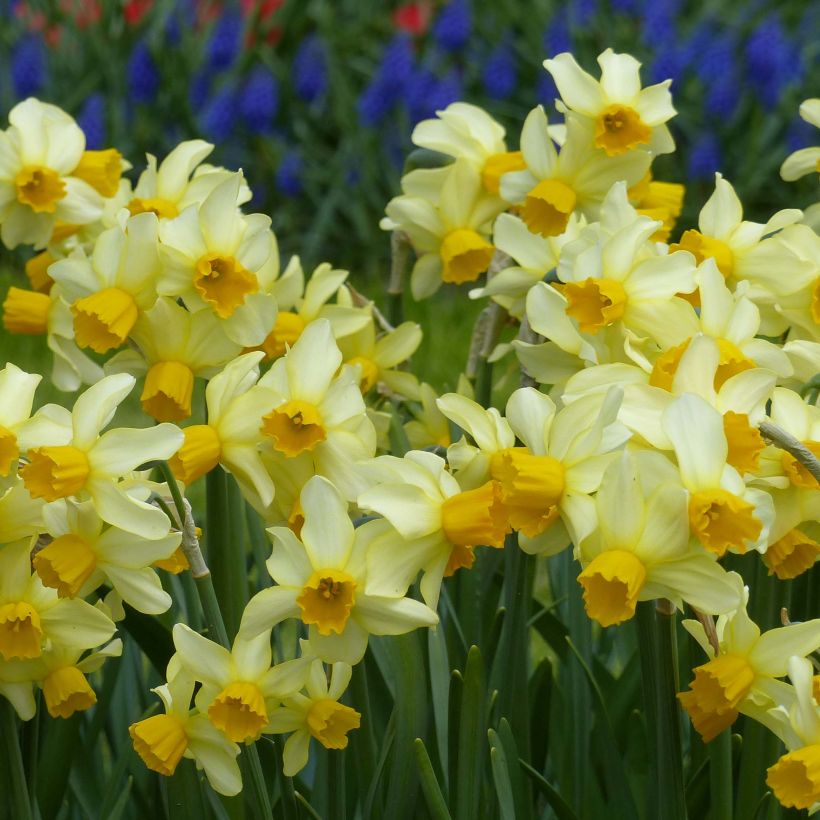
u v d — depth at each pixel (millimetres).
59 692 1399
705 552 1332
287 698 1399
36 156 1541
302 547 1367
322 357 1417
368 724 1464
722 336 1407
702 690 1377
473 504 1366
